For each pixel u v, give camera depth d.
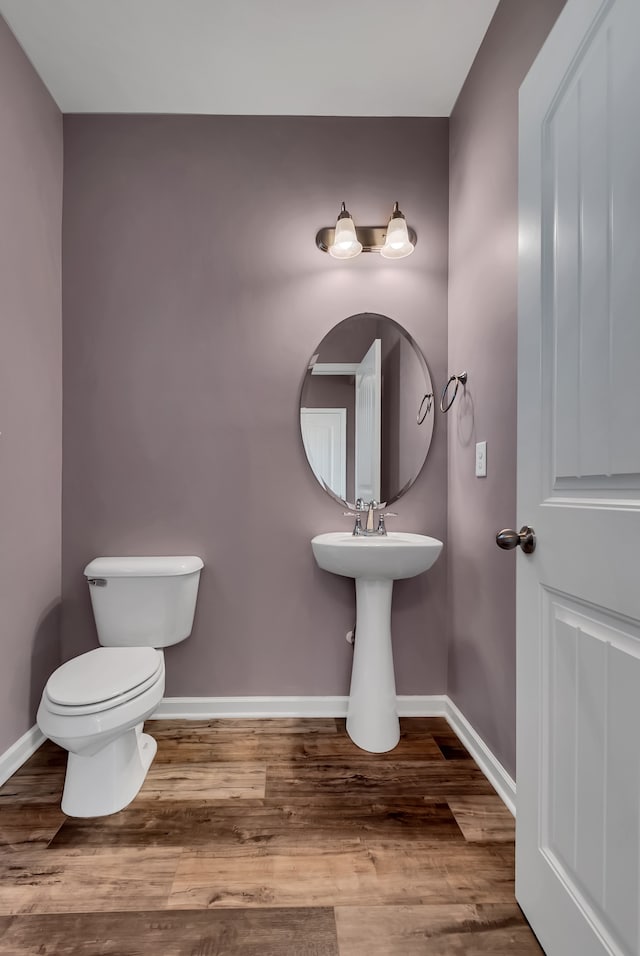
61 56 1.73
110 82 1.84
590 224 0.84
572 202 0.90
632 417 0.74
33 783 1.56
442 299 2.03
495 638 1.57
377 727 1.75
